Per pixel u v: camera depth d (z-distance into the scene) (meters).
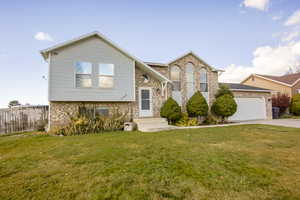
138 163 3.86
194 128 9.88
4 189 2.74
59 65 9.32
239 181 2.95
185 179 3.04
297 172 3.33
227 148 5.15
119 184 2.87
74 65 9.67
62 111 9.66
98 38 10.34
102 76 10.36
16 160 4.23
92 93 10.02
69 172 3.40
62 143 6.11
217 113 13.86
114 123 9.92
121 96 10.73
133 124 10.47
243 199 2.42
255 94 16.70
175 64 13.85
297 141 6.09
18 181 3.03
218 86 15.46
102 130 9.38
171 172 3.35
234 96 15.61
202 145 5.55
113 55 10.66
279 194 2.54
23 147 5.66
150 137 7.05
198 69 14.70
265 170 3.43
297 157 4.24
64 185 2.86
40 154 4.74
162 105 12.79
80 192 2.63
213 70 15.16
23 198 2.49
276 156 4.32
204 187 2.76
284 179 3.03
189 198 2.46
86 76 9.96
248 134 7.53
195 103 12.60
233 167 3.59
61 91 9.28
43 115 11.05
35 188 2.77
